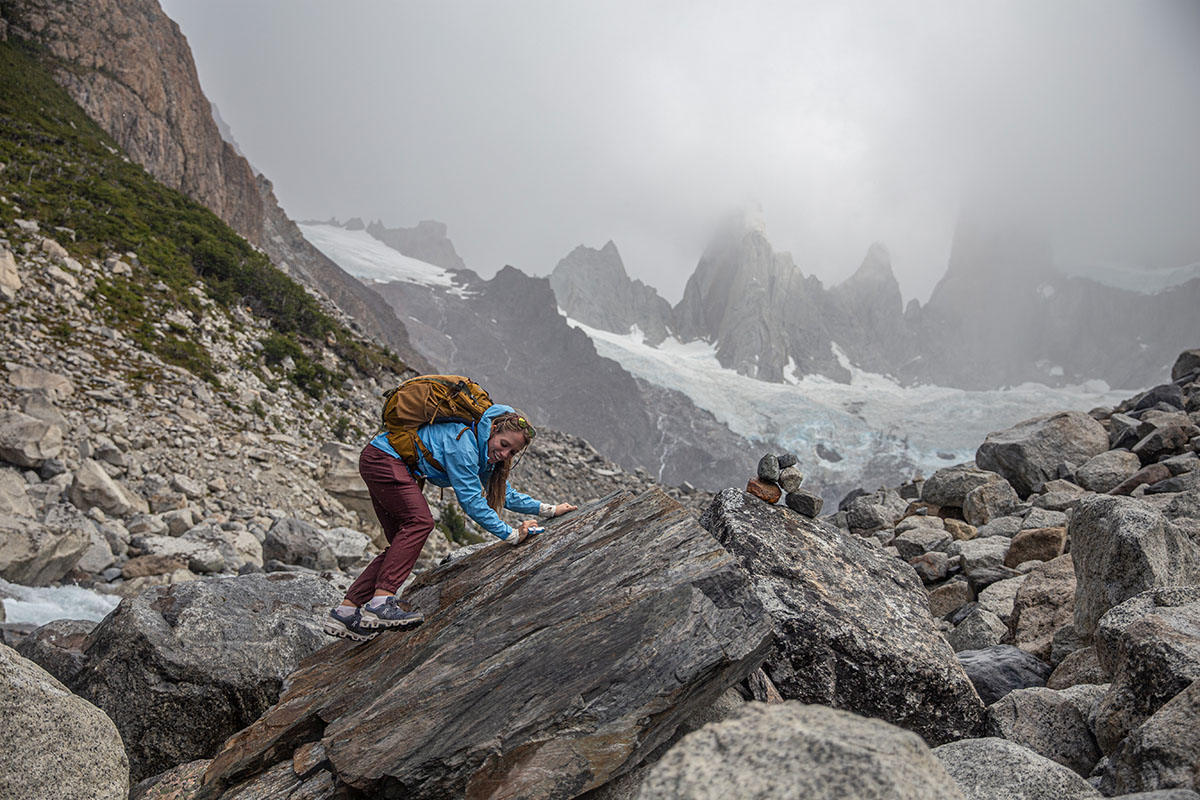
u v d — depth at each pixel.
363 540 15.57
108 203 30.05
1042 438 12.42
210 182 61.88
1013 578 7.33
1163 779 2.64
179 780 4.05
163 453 16.92
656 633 3.15
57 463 13.48
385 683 3.68
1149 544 4.38
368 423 28.23
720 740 1.81
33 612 9.18
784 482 4.98
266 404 23.42
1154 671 3.21
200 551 12.48
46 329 19.34
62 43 49.25
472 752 3.07
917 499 13.95
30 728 3.17
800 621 3.94
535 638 3.39
